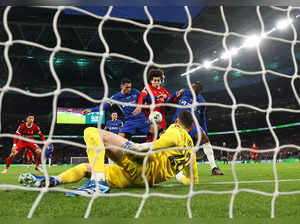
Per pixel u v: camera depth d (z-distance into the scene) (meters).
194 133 4.40
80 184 3.06
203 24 19.67
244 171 5.91
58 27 19.38
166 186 2.74
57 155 30.86
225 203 1.70
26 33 20.98
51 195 2.00
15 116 31.53
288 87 28.34
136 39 21.94
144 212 1.45
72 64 26.41
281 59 26.11
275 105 30.59
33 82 29.61
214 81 31.00
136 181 2.39
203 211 1.47
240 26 19.73
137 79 30.31
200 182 3.26
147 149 2.21
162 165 2.47
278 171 5.77
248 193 2.14
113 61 25.05
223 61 26.11
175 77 30.38
